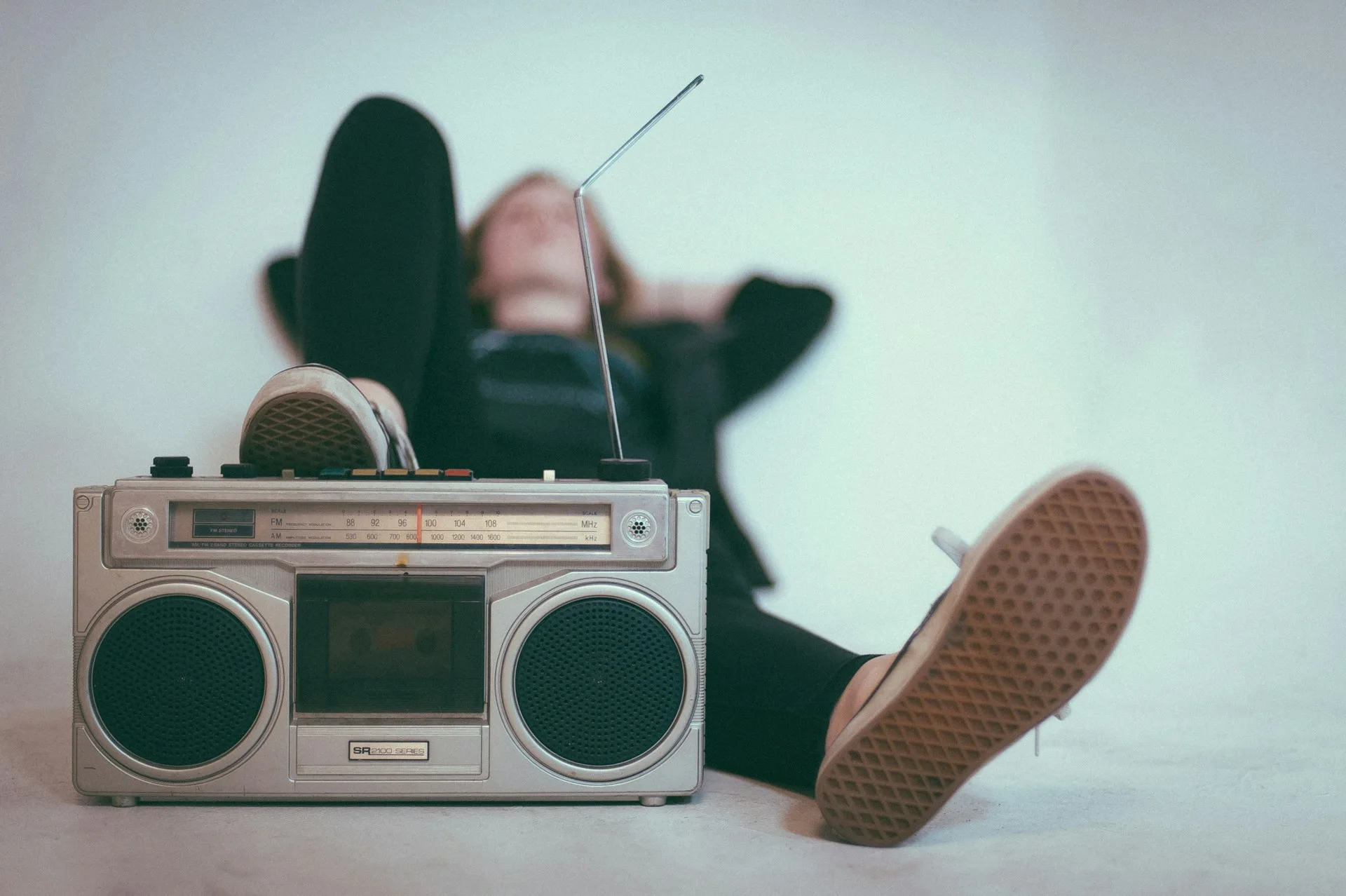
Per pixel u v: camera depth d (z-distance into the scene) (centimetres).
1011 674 98
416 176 143
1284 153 170
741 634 126
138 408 166
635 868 98
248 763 112
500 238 171
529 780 113
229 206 168
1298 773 130
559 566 113
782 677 121
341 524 111
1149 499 170
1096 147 172
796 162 174
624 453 158
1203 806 118
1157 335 171
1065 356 172
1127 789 124
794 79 174
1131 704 156
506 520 112
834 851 103
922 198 174
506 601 112
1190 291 171
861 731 101
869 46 174
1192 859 102
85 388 165
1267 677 165
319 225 141
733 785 125
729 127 173
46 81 164
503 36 172
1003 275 173
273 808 113
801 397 172
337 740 112
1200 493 170
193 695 111
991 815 115
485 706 113
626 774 114
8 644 161
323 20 169
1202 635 167
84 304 165
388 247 138
